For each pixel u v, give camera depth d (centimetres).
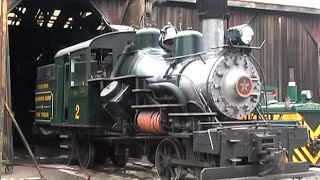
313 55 1892
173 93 775
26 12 2008
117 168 1130
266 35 1803
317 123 1104
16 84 2391
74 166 1181
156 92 827
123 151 1044
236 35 753
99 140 1088
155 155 857
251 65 782
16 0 1366
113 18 1510
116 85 897
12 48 2364
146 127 818
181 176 788
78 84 1062
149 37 969
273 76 1811
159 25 1620
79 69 1063
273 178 714
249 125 739
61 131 1262
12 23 2180
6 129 1131
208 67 759
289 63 1844
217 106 741
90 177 962
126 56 992
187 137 731
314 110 1097
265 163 720
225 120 762
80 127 1088
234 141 700
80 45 1077
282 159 695
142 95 852
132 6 1505
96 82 993
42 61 2375
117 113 908
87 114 1005
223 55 758
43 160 1362
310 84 1880
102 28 1677
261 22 1800
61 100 1189
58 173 1069
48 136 1491
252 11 1772
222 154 695
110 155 1141
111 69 1027
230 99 752
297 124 789
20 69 2395
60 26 2220
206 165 725
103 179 948
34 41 2331
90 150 1106
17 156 1508
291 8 1792
